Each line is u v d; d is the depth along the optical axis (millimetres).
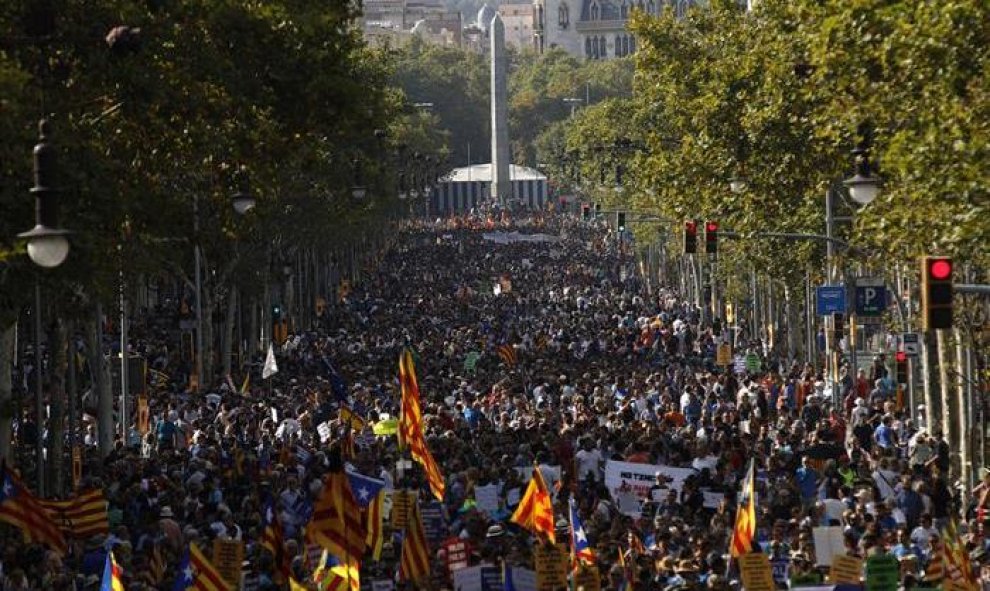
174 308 162875
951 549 42156
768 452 69188
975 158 51719
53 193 35375
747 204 101875
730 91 101188
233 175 68438
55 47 55250
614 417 80000
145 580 46469
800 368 124062
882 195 67625
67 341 82438
